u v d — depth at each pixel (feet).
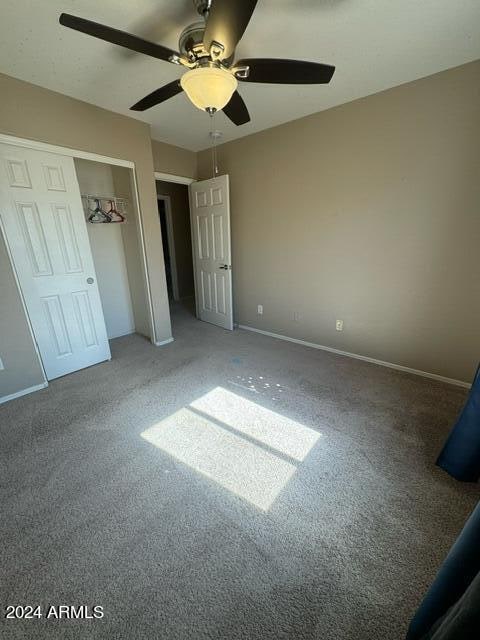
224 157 11.00
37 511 4.37
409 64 6.06
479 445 4.42
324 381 8.04
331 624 3.08
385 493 4.60
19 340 7.34
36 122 6.75
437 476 4.88
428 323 7.83
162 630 3.06
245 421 6.40
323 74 4.39
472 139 6.32
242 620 3.13
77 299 8.54
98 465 5.23
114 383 8.11
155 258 10.10
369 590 3.36
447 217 6.97
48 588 3.43
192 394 7.50
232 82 4.21
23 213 7.11
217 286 12.39
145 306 11.43
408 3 4.40
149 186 9.37
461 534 2.37
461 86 6.19
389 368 8.73
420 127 6.84
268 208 10.32
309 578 3.49
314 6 4.42
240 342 11.02
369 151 7.70
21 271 7.27
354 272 8.84
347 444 5.66
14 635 3.03
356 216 8.36
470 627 1.72
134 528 4.11
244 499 4.55
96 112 7.71
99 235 10.74
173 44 5.36
